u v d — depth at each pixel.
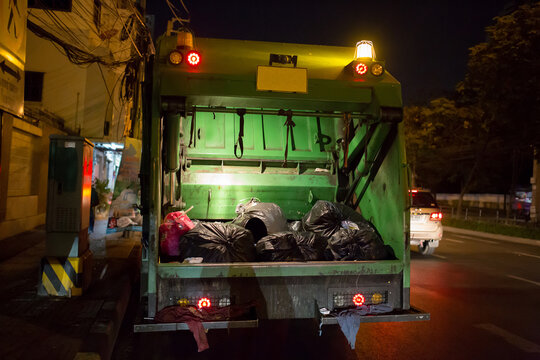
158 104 4.04
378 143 4.77
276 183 5.87
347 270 4.11
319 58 4.65
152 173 3.94
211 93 3.96
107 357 4.21
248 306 3.88
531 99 16.39
